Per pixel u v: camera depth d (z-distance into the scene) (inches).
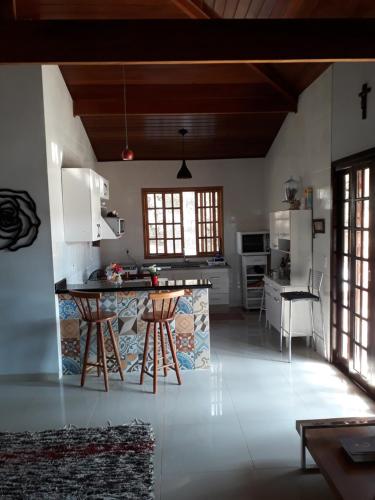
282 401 136.9
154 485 95.0
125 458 104.8
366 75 134.4
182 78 197.8
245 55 115.9
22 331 159.9
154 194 283.9
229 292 287.0
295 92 204.8
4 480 96.9
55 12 153.8
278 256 265.6
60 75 178.5
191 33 115.3
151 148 265.6
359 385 147.8
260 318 244.2
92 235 177.5
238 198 285.1
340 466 79.9
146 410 132.4
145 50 115.0
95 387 152.5
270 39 115.7
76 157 209.8
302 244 191.5
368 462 80.8
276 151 252.5
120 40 114.7
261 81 202.5
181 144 261.9
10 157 153.4
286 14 146.0
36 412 132.7
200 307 165.0
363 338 145.6
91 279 226.7
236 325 237.3
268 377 158.4
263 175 285.0
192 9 151.6
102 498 90.4
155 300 149.2
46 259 157.5
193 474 98.9
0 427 123.0
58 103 173.5
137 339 164.9
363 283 144.5
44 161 153.8
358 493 71.8
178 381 153.4
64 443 112.7
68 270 182.5
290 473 98.7
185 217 286.7
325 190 171.2
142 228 283.4
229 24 115.2
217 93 205.2
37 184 154.6
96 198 190.1
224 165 283.6
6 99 151.2
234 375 161.2
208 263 277.7
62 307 162.6
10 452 108.5
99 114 203.3
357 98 140.9
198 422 123.7
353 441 85.8
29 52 114.0
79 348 164.2
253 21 115.3
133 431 118.3
